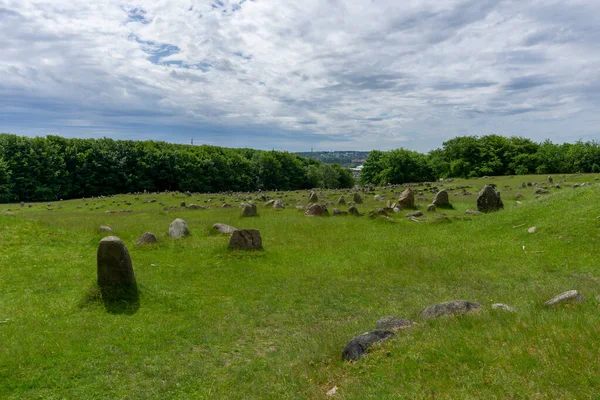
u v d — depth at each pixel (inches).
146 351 331.6
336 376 259.6
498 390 197.5
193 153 3248.0
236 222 971.9
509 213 835.4
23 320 374.0
